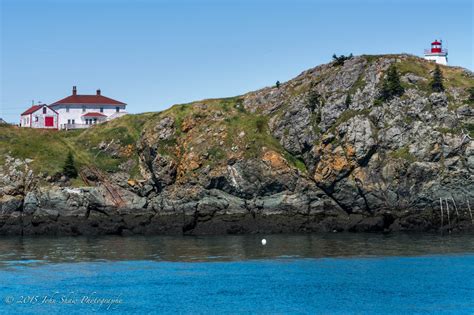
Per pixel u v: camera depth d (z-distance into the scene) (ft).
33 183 433.48
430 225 390.63
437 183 397.39
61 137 503.20
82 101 632.79
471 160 399.85
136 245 348.18
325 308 215.10
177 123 478.18
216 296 230.27
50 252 324.19
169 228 404.98
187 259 300.20
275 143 452.76
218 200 421.59
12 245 351.87
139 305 219.82
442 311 210.18
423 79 443.73
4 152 458.91
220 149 444.14
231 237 381.40
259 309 214.69
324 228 397.80
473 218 388.57
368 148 414.00
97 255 314.14
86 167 463.83
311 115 451.53
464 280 249.34
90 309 215.31
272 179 421.59
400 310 211.82
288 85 493.36
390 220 397.60
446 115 419.13
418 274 260.42
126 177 463.42
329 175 414.62
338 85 461.37
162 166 447.83
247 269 274.98
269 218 409.28
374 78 451.12
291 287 242.17
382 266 276.82
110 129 507.30
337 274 262.47
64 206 421.59
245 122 467.11
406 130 419.13
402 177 402.72
